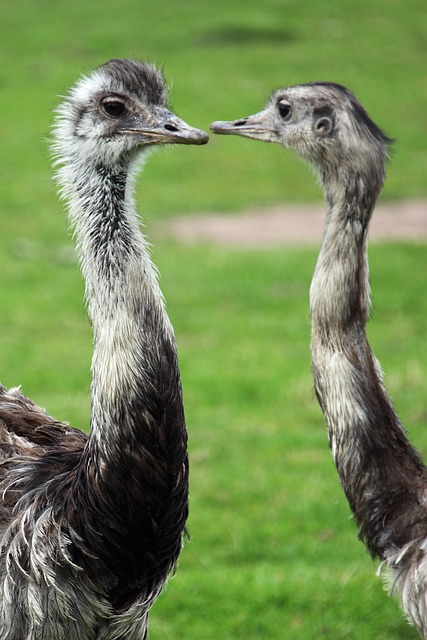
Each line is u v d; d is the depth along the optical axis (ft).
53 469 26.78
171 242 86.94
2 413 29.78
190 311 69.72
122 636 26.55
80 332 66.54
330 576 37.83
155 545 25.67
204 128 120.37
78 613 25.49
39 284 76.28
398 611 35.96
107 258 25.49
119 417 24.97
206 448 49.03
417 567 26.50
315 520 42.14
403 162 110.93
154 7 176.45
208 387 56.39
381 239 85.87
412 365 57.82
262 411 53.72
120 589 25.75
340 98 29.22
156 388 25.02
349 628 35.29
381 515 27.63
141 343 24.98
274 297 72.64
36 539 25.07
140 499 25.16
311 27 168.35
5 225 91.71
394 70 148.25
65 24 167.22
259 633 35.22
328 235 28.73
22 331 66.39
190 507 43.42
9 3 179.22
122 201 26.25
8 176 106.42
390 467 27.73
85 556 25.22
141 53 152.05
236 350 62.13
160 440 25.14
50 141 30.68
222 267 78.89
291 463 47.29
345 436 27.99
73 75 140.87
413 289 72.28
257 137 30.89
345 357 28.04
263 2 180.75
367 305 28.53
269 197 102.99
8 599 25.50
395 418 28.22
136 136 26.53
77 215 26.43
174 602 36.58
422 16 176.76
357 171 28.58
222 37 160.97
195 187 105.29
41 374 58.39
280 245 86.02
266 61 149.69
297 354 61.52
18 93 134.10
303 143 29.89
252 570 38.40
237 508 43.29
